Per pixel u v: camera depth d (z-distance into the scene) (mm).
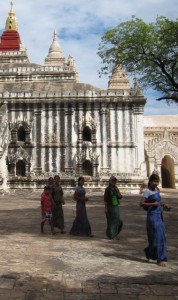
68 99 48469
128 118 48250
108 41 28109
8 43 73500
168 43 26594
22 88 53344
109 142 47844
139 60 27984
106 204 13891
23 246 12203
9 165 47438
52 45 67312
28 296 7312
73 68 58531
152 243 10000
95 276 8734
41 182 46250
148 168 60375
